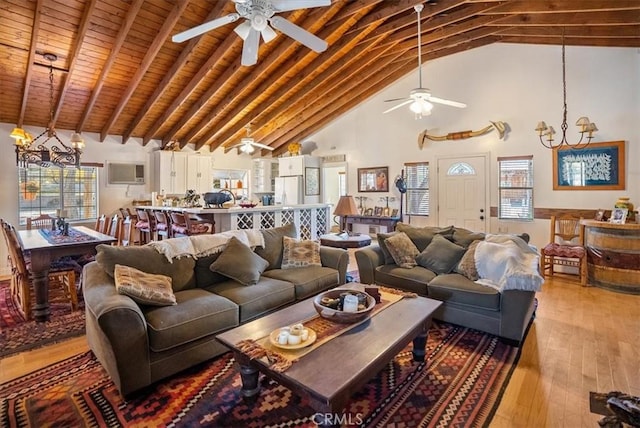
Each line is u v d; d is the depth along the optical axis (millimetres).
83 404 2156
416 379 2430
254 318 2910
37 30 4090
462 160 6531
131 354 2158
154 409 2104
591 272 4734
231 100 6477
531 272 2914
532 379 2432
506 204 6035
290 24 2793
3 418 2029
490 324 3043
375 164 7832
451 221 6691
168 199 7391
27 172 6309
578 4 3902
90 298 2389
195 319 2477
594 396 2230
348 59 5895
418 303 2688
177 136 7801
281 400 2184
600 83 5062
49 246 3518
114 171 7242
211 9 4406
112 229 5141
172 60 5312
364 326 2270
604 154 5055
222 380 2410
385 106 7617
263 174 9578
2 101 5484
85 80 5402
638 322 3438
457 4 4410
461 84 6449
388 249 3947
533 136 5707
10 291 4543
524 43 5695
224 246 3457
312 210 6941
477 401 2188
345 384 1662
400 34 5477
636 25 4316
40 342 3018
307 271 3639
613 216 4609
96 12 4172
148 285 2566
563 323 3426
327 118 8359
